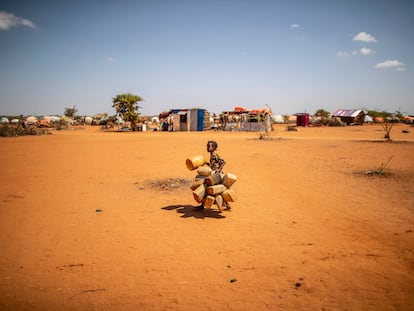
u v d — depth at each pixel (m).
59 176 11.70
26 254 4.79
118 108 57.00
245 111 51.59
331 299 3.50
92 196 8.58
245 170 12.66
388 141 24.45
